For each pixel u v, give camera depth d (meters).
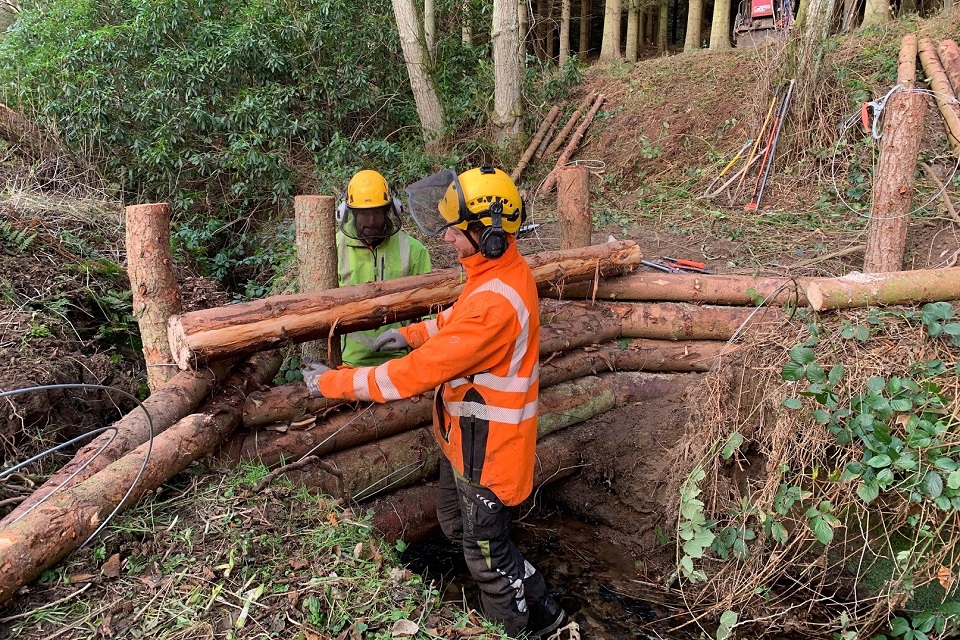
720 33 10.59
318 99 7.75
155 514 2.04
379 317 2.89
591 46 17.44
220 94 7.12
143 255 2.72
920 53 7.04
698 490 2.82
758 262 4.98
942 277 2.97
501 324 2.08
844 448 2.57
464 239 2.17
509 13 7.93
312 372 2.37
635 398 4.02
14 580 1.61
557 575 3.18
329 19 7.58
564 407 3.76
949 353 2.61
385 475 3.04
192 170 7.21
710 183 6.76
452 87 9.12
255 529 2.02
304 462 2.53
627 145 8.00
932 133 6.20
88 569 1.78
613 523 3.56
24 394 2.62
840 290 2.86
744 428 2.89
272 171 6.87
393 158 7.64
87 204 5.38
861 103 6.48
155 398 2.36
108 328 3.63
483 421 2.22
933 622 2.39
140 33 6.84
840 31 9.45
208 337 2.40
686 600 2.98
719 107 7.62
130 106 6.84
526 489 2.32
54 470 2.57
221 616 1.70
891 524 2.56
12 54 7.22
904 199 4.07
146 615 1.67
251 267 6.48
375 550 2.11
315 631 1.69
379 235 3.08
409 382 2.11
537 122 8.87
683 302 4.15
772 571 2.69
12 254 3.85
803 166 6.42
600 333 3.99
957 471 2.27
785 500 2.59
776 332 3.00
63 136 6.69
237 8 7.42
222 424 2.46
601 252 3.94
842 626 2.60
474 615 1.96
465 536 2.44
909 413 2.51
